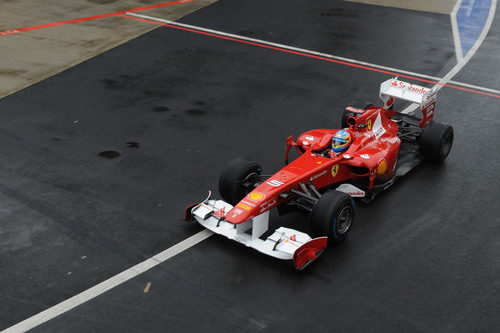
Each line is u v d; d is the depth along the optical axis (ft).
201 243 28.76
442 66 52.54
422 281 26.23
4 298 25.17
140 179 34.68
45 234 29.53
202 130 40.86
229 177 30.09
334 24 62.90
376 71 51.24
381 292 25.52
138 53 54.95
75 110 43.83
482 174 35.32
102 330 23.48
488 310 24.59
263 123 41.96
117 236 29.37
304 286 25.79
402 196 32.89
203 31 60.59
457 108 44.39
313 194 30.32
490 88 48.24
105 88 47.73
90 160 36.76
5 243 28.81
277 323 23.72
